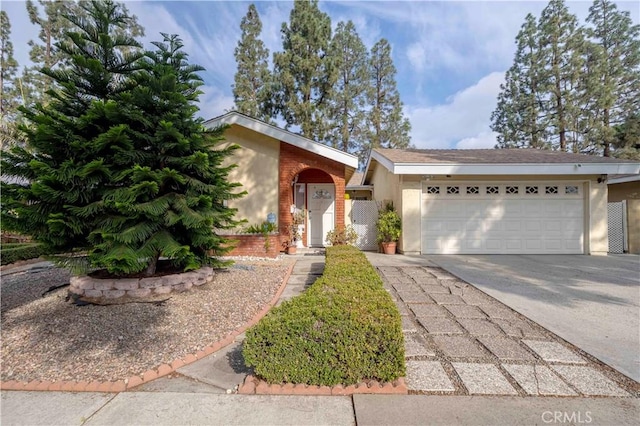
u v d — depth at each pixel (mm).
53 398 2453
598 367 2807
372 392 2443
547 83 19531
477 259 8602
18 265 7812
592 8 18344
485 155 10602
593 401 2334
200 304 4332
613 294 5086
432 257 9000
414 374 2699
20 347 3246
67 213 4031
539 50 20047
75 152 4082
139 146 4547
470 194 9625
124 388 2568
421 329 3691
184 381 2672
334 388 2477
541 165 8812
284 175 9625
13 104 16312
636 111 17234
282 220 9578
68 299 4398
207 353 3148
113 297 4348
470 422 2115
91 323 3658
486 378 2637
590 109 18297
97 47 4312
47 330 3537
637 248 9633
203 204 4762
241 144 9703
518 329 3676
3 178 4320
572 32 18875
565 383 2561
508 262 8109
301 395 2439
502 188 9562
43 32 17172
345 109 21516
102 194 4133
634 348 3164
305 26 16641
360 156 22797
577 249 9414
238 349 3256
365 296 3088
